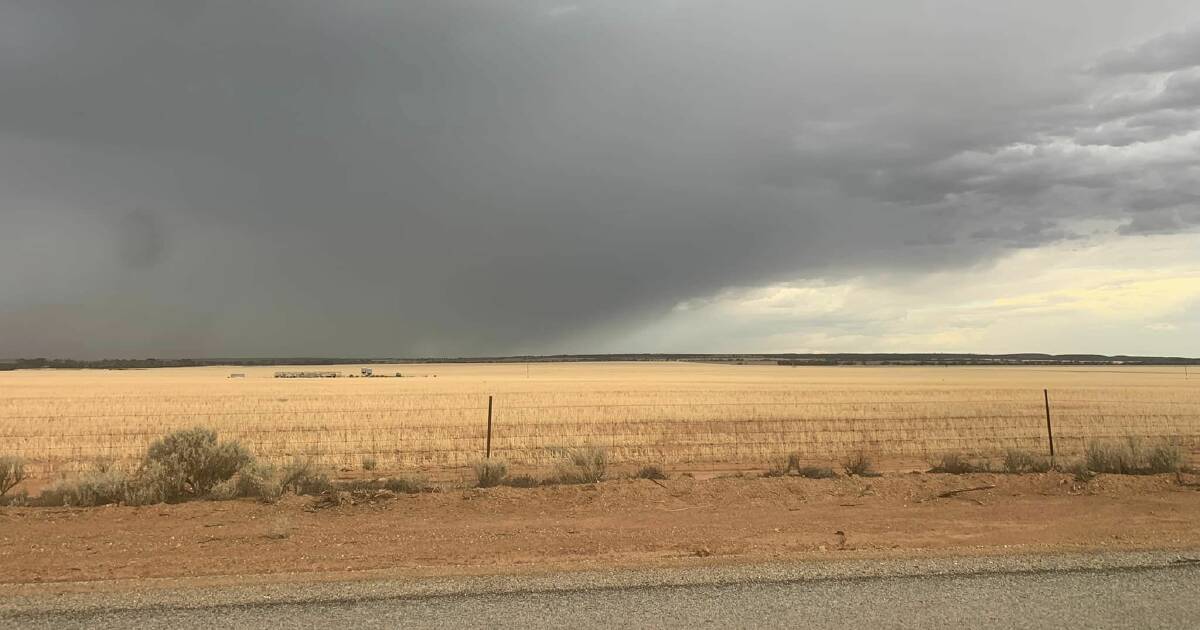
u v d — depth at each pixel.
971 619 6.00
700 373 160.88
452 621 6.01
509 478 16.08
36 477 20.05
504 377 132.62
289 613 6.26
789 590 6.85
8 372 191.50
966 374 148.12
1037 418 36.69
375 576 7.47
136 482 13.38
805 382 98.19
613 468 20.77
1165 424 33.94
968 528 9.89
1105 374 147.75
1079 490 12.87
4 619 6.19
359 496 12.58
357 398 55.47
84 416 38.81
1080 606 6.33
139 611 6.37
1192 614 6.12
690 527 10.11
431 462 22.81
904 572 7.47
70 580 7.50
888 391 67.31
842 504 11.91
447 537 9.56
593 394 61.66
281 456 23.77
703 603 6.45
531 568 7.77
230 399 54.41
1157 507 11.31
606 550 8.70
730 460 23.28
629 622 5.96
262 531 10.04
